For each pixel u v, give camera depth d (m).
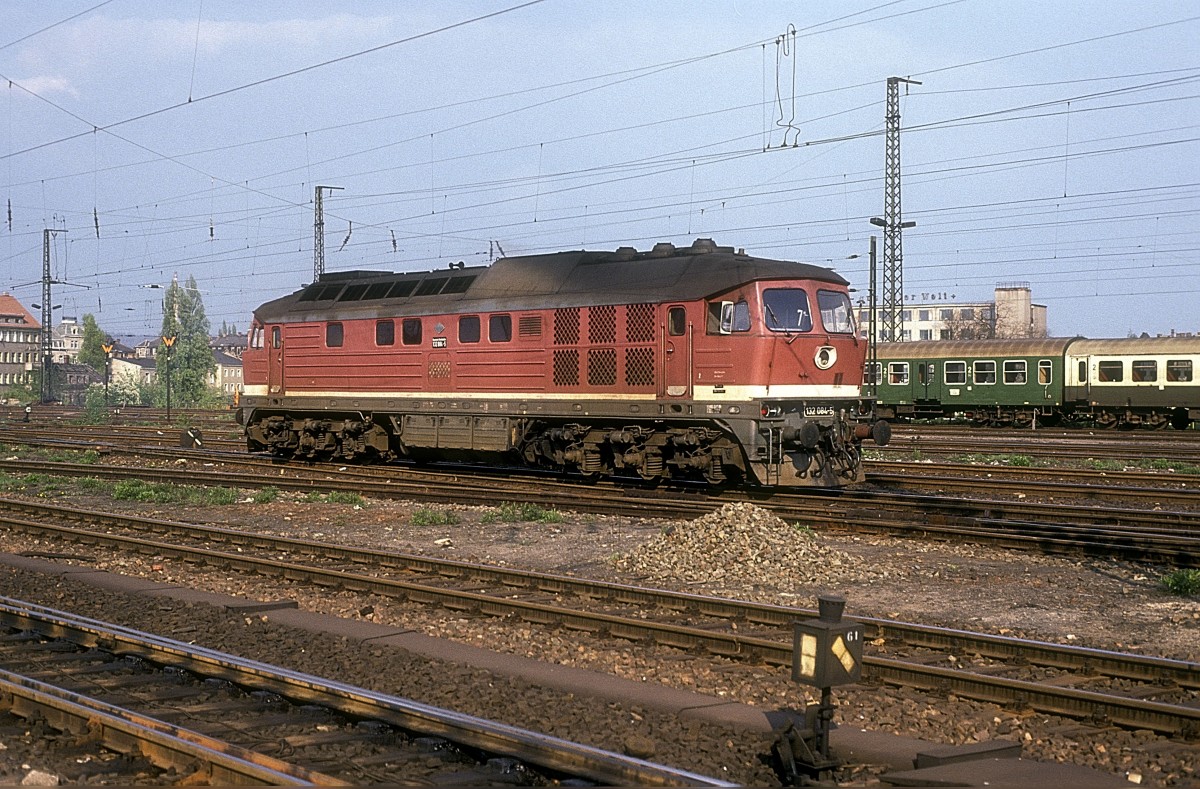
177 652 9.25
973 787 6.46
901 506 19.22
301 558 15.17
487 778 6.67
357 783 6.57
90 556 15.59
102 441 36.66
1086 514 17.84
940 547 15.68
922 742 7.48
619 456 22.17
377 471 25.69
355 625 10.98
